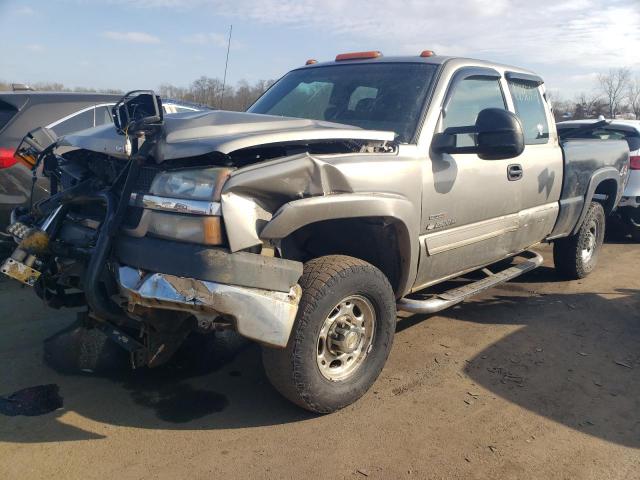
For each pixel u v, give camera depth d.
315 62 5.00
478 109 4.30
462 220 4.03
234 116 3.17
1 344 4.00
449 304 3.96
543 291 5.75
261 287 2.75
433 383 3.71
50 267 3.16
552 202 5.20
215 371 3.78
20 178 5.59
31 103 5.98
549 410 3.42
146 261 2.75
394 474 2.77
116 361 3.84
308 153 3.03
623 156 6.34
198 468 2.76
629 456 2.98
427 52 4.37
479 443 3.05
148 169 2.93
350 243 3.70
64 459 2.79
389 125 3.82
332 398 3.19
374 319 3.41
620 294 5.70
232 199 2.67
